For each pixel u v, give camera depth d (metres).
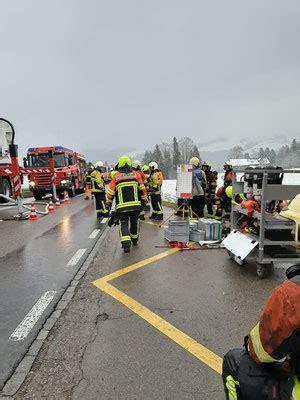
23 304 3.99
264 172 4.59
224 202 9.62
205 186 10.48
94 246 7.04
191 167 8.48
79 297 4.18
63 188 19.91
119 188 6.50
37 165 20.11
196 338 3.14
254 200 5.28
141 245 6.98
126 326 3.38
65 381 2.54
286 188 4.63
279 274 5.02
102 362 2.77
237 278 4.84
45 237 8.13
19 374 2.63
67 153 20.88
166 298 4.10
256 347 1.41
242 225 5.70
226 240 5.80
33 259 6.08
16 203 11.88
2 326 3.44
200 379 2.54
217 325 3.39
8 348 3.01
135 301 4.02
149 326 3.38
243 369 1.50
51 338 3.17
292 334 1.25
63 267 5.53
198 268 5.33
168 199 18.66
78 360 2.80
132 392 2.40
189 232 7.32
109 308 3.83
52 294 4.29
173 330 3.29
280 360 1.39
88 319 3.56
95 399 2.34
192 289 4.40
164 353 2.89
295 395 1.31
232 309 3.77
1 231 9.09
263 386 1.42
